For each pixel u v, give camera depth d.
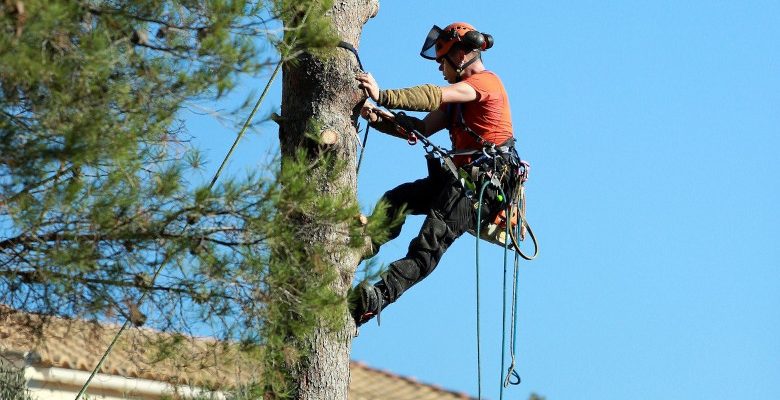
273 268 16.77
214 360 16.89
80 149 15.48
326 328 17.92
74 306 16.48
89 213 16.05
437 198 19.89
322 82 18.56
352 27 18.98
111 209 16.02
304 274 17.08
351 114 18.86
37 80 15.43
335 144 18.22
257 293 16.77
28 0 14.62
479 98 20.64
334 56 18.61
